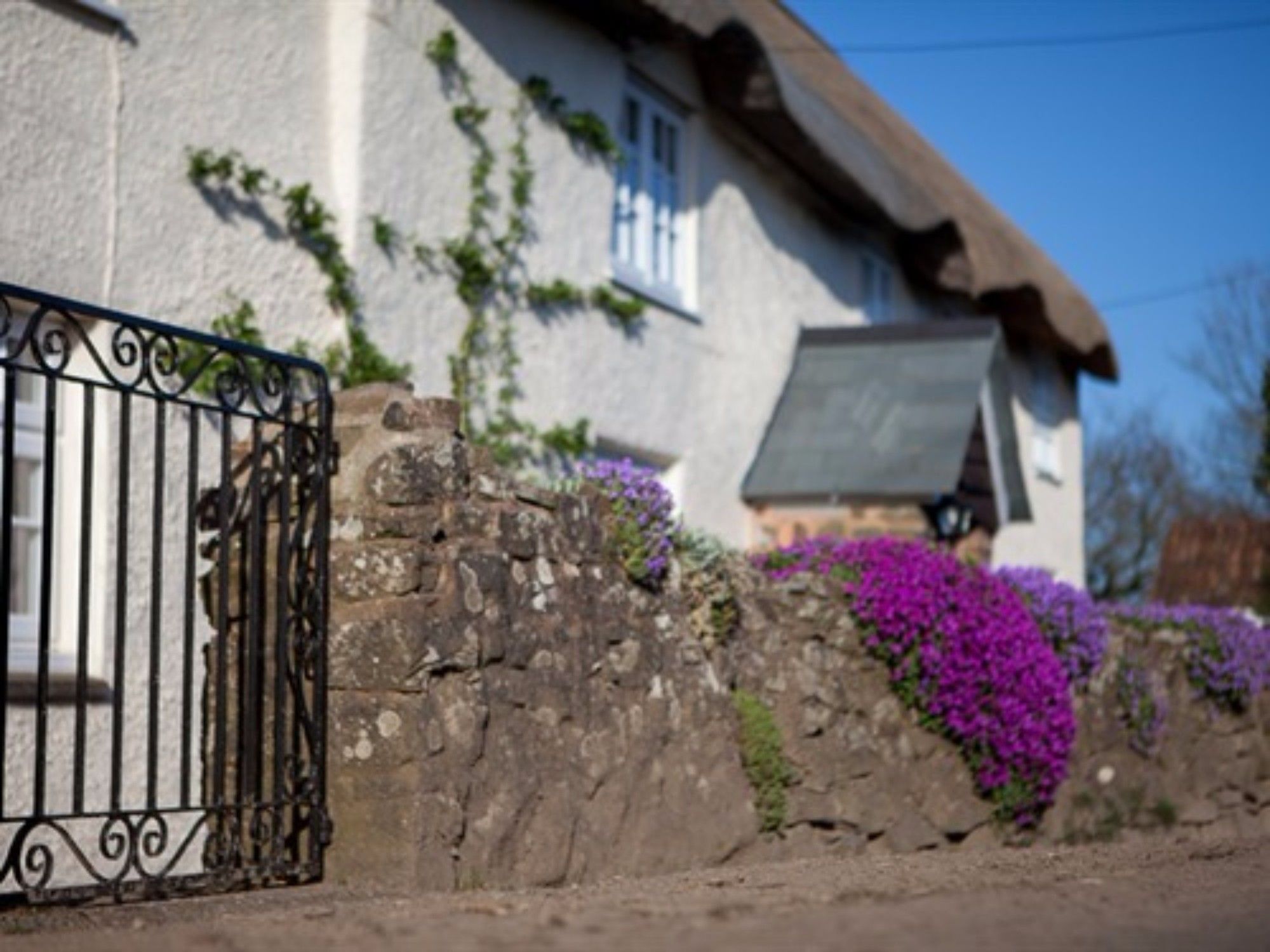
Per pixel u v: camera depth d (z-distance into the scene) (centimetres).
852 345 1402
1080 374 2098
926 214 1448
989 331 1375
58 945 431
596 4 1090
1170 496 3316
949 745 884
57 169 746
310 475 596
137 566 760
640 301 1146
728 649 747
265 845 576
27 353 741
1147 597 2889
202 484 792
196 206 814
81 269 755
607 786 652
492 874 593
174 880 534
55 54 749
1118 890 528
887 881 560
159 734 745
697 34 1139
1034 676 934
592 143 1109
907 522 1291
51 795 711
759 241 1353
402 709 573
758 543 1323
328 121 904
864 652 836
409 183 939
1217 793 1168
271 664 601
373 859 570
